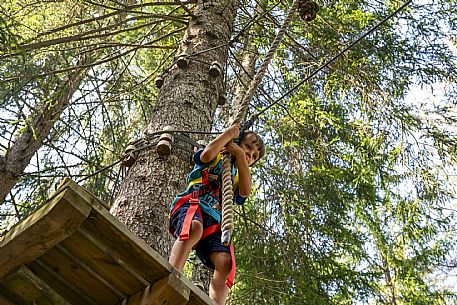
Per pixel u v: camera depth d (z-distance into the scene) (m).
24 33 7.16
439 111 8.12
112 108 8.71
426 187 7.96
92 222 2.42
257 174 8.02
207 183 3.57
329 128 8.31
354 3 8.51
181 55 5.77
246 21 8.42
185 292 2.52
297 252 7.53
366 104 7.92
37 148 8.12
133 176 4.59
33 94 6.49
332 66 8.02
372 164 7.98
